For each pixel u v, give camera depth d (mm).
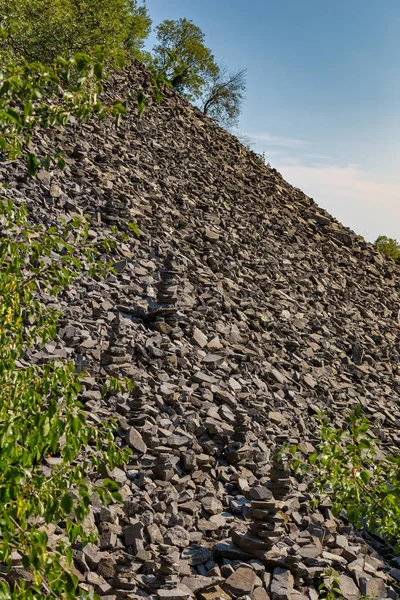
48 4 29797
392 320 27531
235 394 13758
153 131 33469
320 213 37156
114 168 24875
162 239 21281
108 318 14203
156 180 26922
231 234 26219
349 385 18547
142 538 7988
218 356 14984
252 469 11109
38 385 4898
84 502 3844
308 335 20656
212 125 42000
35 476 4215
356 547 10000
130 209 21844
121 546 7781
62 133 24266
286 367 17328
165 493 9266
